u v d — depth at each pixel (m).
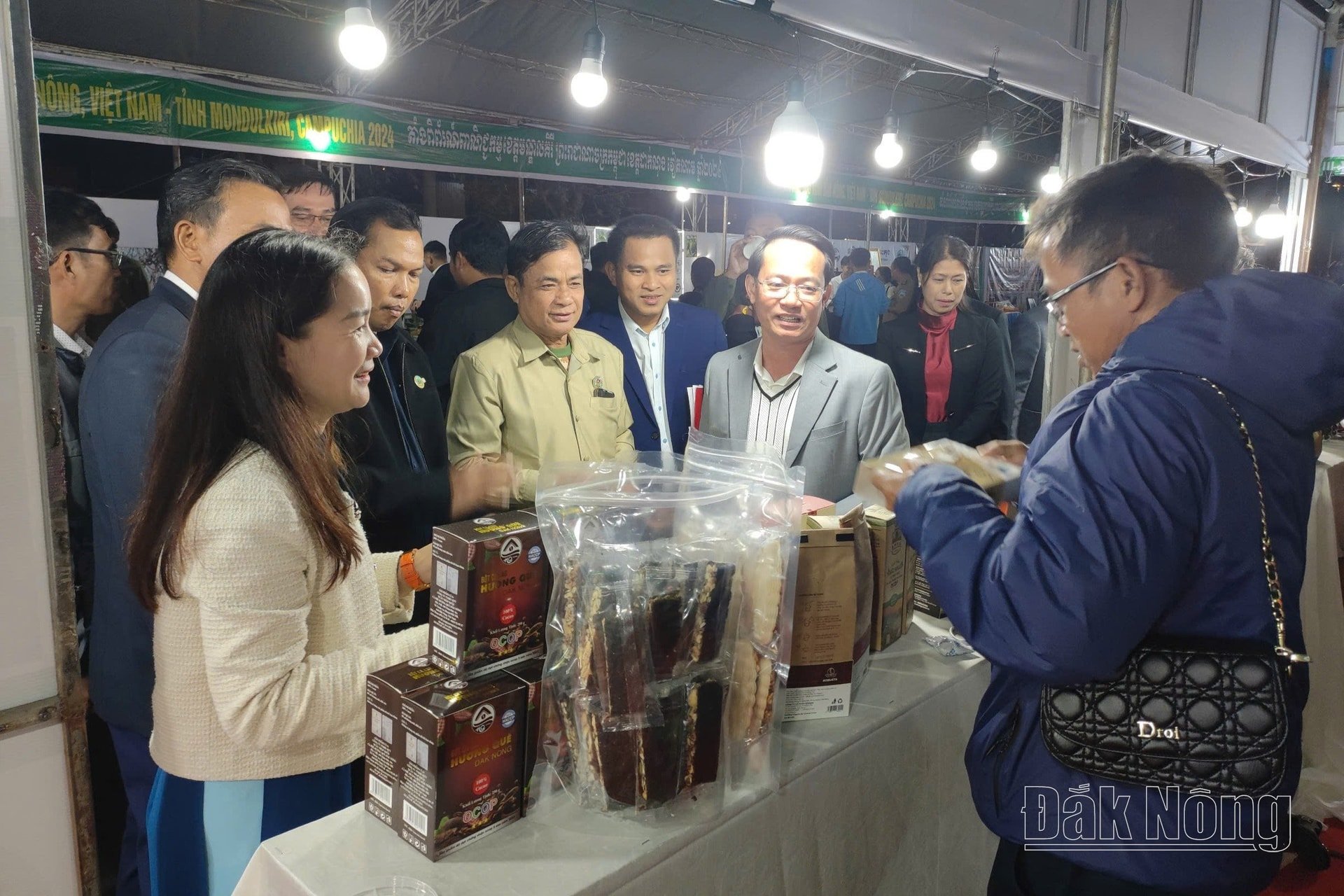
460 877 0.74
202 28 4.05
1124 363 0.80
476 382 1.75
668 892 0.81
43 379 1.01
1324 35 5.36
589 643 0.80
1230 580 0.74
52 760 1.08
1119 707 0.77
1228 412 0.73
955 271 2.56
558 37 4.89
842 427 1.78
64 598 1.06
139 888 1.40
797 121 2.04
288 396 0.90
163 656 0.93
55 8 3.65
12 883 1.07
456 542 0.79
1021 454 1.05
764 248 1.75
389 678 0.81
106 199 3.94
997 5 2.75
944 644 1.27
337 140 4.82
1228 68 4.39
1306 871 1.89
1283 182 6.08
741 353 1.90
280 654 0.87
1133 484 0.71
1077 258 0.88
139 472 1.26
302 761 0.97
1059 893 0.87
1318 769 2.21
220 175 1.38
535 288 1.72
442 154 5.34
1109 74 3.00
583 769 0.83
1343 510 3.07
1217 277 0.81
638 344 2.08
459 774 0.76
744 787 0.89
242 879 0.82
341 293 0.92
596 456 1.85
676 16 4.82
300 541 0.89
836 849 1.02
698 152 6.65
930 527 0.82
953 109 6.50
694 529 0.86
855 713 1.05
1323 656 2.25
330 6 4.12
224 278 0.88
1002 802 0.90
